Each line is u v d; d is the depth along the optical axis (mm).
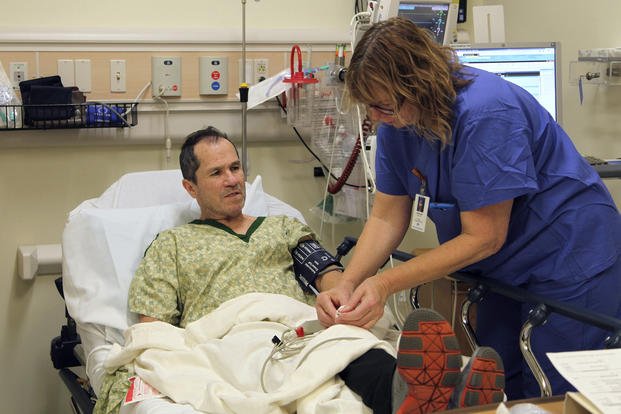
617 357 1146
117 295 2025
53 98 2359
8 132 2498
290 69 2561
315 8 2836
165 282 2004
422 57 1514
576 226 1688
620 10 2494
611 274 1710
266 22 2785
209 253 2055
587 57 2467
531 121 1669
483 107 1569
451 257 1618
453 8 2488
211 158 2100
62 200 2621
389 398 1453
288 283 2088
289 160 2848
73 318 2041
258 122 2754
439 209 1760
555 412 1153
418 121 1583
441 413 1167
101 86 2545
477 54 2539
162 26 2658
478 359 1334
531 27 2965
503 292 1609
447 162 1690
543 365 1729
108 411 1706
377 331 1812
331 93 2535
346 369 1555
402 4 2408
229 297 1994
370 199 2510
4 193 2557
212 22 2711
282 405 1485
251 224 2174
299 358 1578
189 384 1629
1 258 2578
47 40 2473
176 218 2275
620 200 2592
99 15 2590
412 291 1868
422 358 1304
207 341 1790
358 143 2480
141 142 2637
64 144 2564
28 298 2619
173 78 2605
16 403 2652
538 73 2582
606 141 2592
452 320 2162
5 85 2389
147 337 1788
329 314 1695
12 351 2625
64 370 2244
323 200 2811
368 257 1871
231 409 1494
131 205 2389
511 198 1583
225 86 2666
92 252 2105
